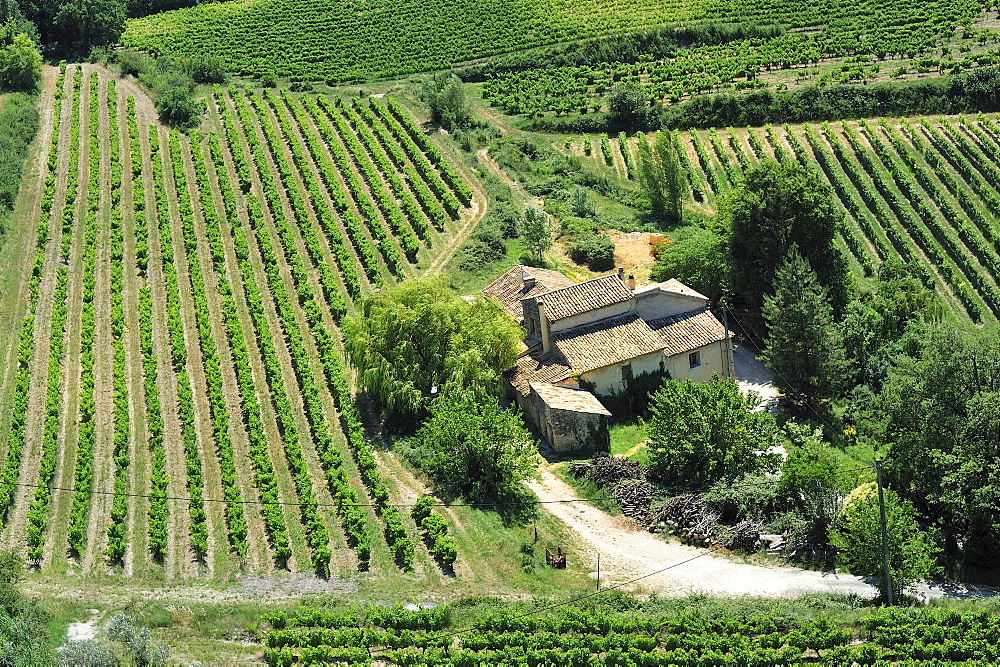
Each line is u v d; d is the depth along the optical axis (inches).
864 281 4963.1
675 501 3225.9
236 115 6245.1
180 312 4313.5
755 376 4121.6
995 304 4840.1
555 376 3727.9
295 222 5083.7
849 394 4003.4
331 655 2534.5
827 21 7721.5
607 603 2765.7
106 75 6466.5
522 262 4884.4
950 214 5374.0
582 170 5949.8
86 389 3686.0
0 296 4266.7
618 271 4099.4
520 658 2513.5
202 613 2667.3
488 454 3270.2
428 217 5177.2
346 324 3826.3
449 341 3713.1
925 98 6417.3
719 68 7170.3
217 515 3161.9
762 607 2699.3
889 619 2598.4
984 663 2463.1
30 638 2442.2
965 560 3024.1
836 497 3078.2
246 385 3784.5
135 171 5369.1
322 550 2928.2
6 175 5054.1
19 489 3221.0
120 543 2952.8
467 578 2908.5
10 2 6879.9
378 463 3464.6
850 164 5816.9
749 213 4303.6
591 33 7815.0
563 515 3248.0
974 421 3083.2
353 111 6343.5
